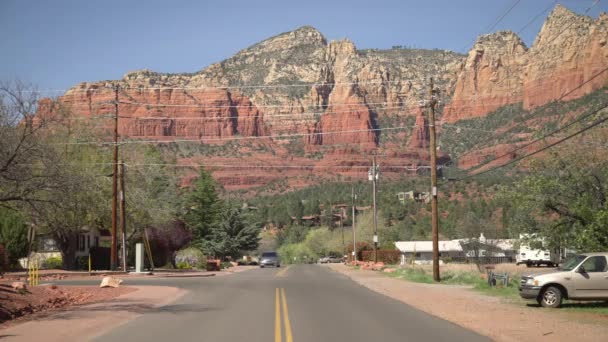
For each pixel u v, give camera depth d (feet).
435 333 47.57
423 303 74.18
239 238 314.76
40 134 77.36
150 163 199.41
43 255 178.60
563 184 88.07
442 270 158.61
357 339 44.24
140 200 173.78
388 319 56.90
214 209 283.79
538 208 90.74
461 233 204.85
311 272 171.63
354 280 127.34
